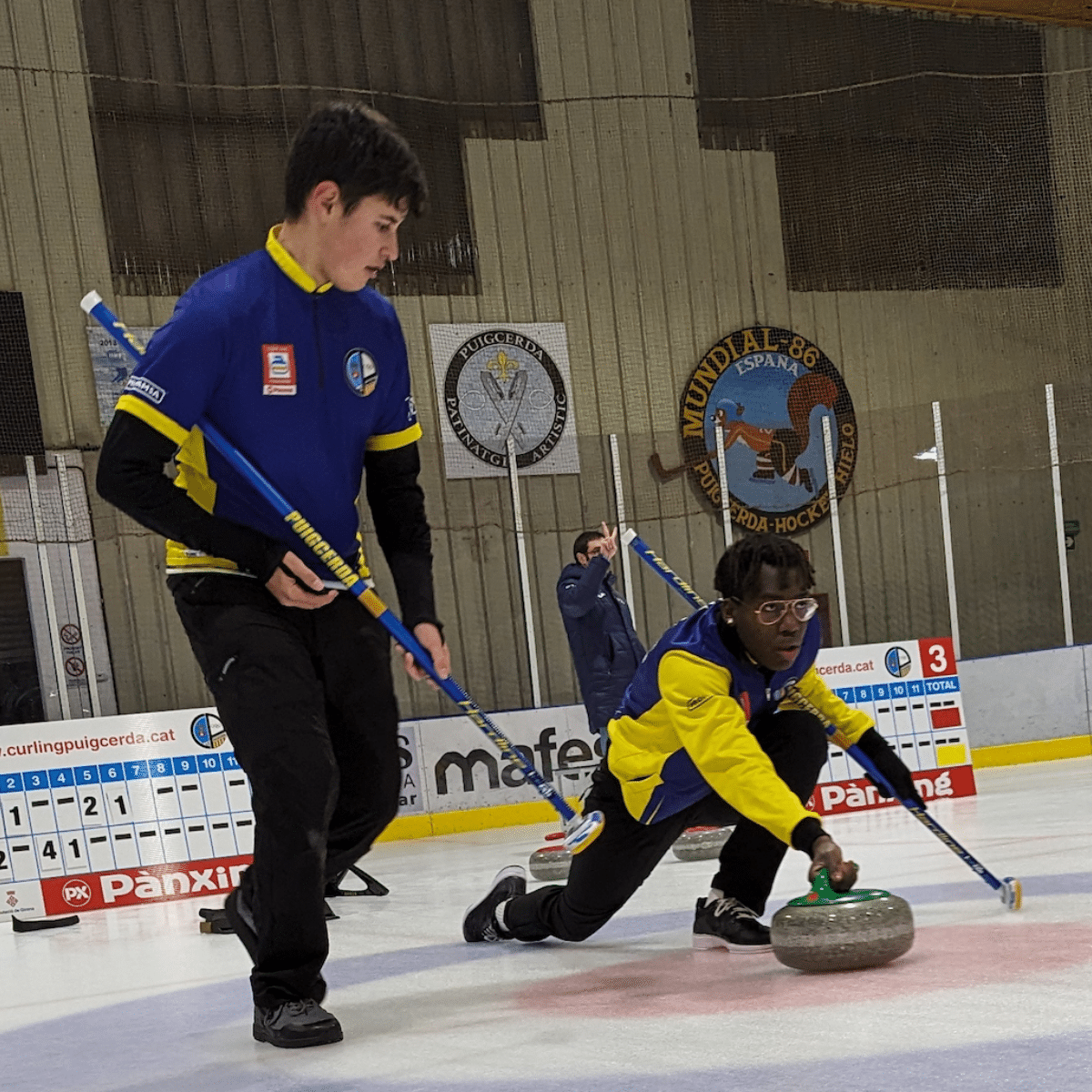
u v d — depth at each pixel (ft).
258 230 33.45
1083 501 41.14
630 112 37.73
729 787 8.67
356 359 7.98
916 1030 6.52
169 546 8.06
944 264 40.75
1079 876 11.94
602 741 21.95
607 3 37.78
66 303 31.14
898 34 40.75
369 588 7.99
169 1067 7.59
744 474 37.76
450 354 34.94
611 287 37.06
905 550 39.11
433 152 35.55
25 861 20.70
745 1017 7.26
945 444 40.01
